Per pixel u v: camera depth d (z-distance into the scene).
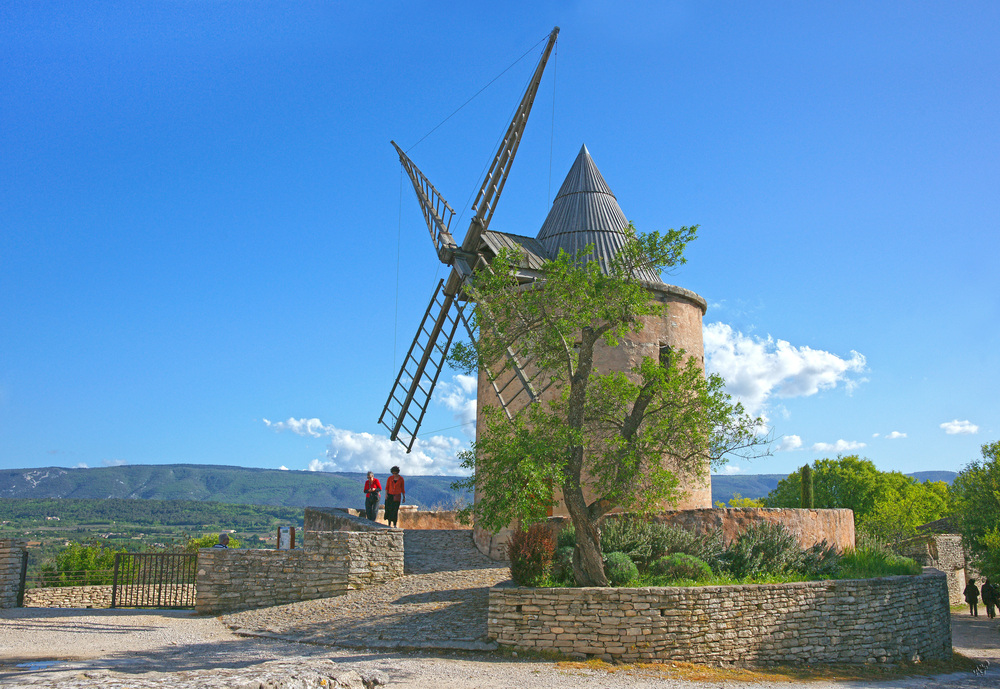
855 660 13.37
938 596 16.08
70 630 13.48
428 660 11.07
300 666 10.08
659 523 15.42
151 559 20.31
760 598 12.62
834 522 18.11
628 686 9.97
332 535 16.39
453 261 20.98
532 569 12.91
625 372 19.52
